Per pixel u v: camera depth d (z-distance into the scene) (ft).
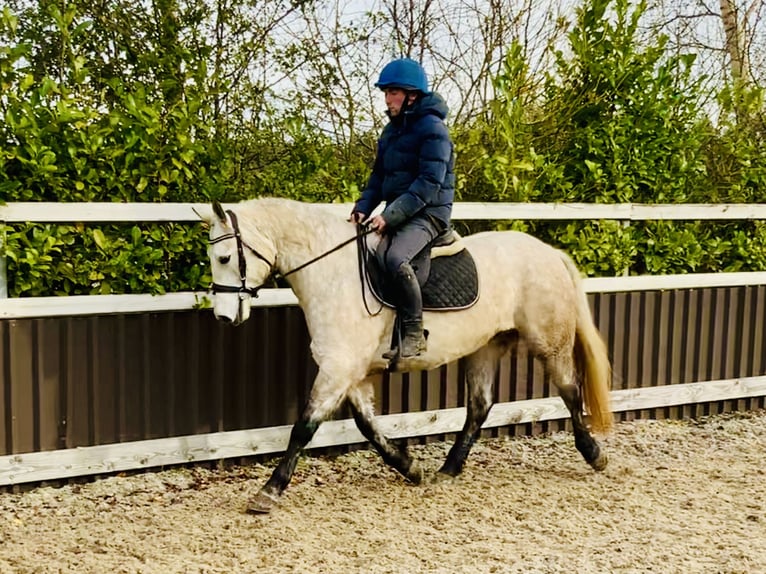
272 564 11.12
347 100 21.30
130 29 19.40
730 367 20.99
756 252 21.31
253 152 18.38
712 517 13.26
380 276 13.23
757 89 21.45
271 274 13.19
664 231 19.85
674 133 20.25
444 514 13.34
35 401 13.84
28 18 20.06
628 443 18.01
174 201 15.15
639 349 19.69
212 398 15.33
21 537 11.98
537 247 15.23
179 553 11.44
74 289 14.43
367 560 11.29
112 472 14.69
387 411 16.94
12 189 13.28
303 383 16.19
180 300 14.76
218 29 19.79
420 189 12.82
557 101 20.17
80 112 13.88
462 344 13.96
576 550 11.78
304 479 15.12
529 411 18.38
